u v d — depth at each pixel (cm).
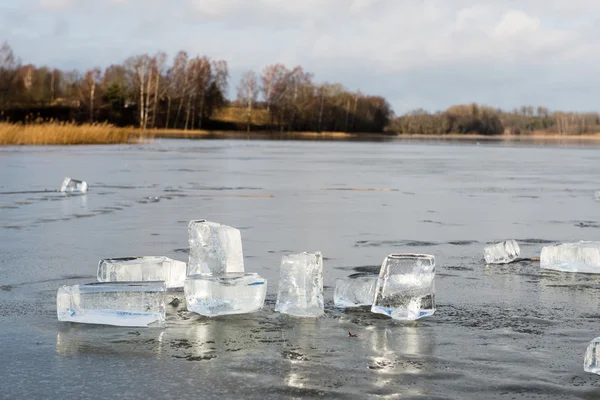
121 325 430
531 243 782
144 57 10275
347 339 402
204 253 521
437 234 848
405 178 1875
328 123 11838
